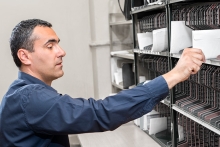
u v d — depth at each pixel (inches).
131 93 42.7
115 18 157.8
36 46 48.1
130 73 140.7
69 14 157.5
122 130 125.7
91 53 162.7
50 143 50.8
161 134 113.2
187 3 93.3
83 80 164.2
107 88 162.1
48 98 44.3
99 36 157.4
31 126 44.8
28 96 44.9
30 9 152.8
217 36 72.0
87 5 158.9
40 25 49.4
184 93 97.5
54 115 43.2
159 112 119.3
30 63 49.0
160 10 121.0
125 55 137.8
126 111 42.2
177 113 94.8
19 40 48.4
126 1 130.8
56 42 50.2
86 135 122.1
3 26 150.7
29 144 46.8
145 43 114.6
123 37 159.0
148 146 105.5
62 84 162.2
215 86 76.4
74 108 43.1
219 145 78.0
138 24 127.0
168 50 90.4
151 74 127.1
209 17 76.7
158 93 42.4
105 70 160.7
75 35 159.8
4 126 46.8
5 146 47.8
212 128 71.3
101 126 43.2
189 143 94.4
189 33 86.8
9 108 46.1
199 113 77.5
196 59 43.0
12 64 153.6
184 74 42.9
